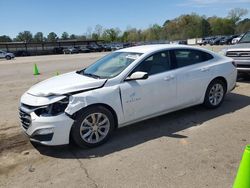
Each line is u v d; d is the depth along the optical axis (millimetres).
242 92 7879
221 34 104312
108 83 4621
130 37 109562
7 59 42062
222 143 4488
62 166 3980
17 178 3725
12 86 11188
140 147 4465
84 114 4328
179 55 5574
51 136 4191
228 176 3525
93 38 107375
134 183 3453
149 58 5129
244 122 5402
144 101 4949
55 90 4352
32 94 4555
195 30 104812
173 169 3740
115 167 3867
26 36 109125
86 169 3857
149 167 3818
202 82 5812
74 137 4336
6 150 4582
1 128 5660
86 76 5047
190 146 4422
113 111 4660
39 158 4262
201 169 3711
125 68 4875
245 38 9789
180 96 5480
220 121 5500
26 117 4359
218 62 6191
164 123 5504
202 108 6344
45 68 19531
